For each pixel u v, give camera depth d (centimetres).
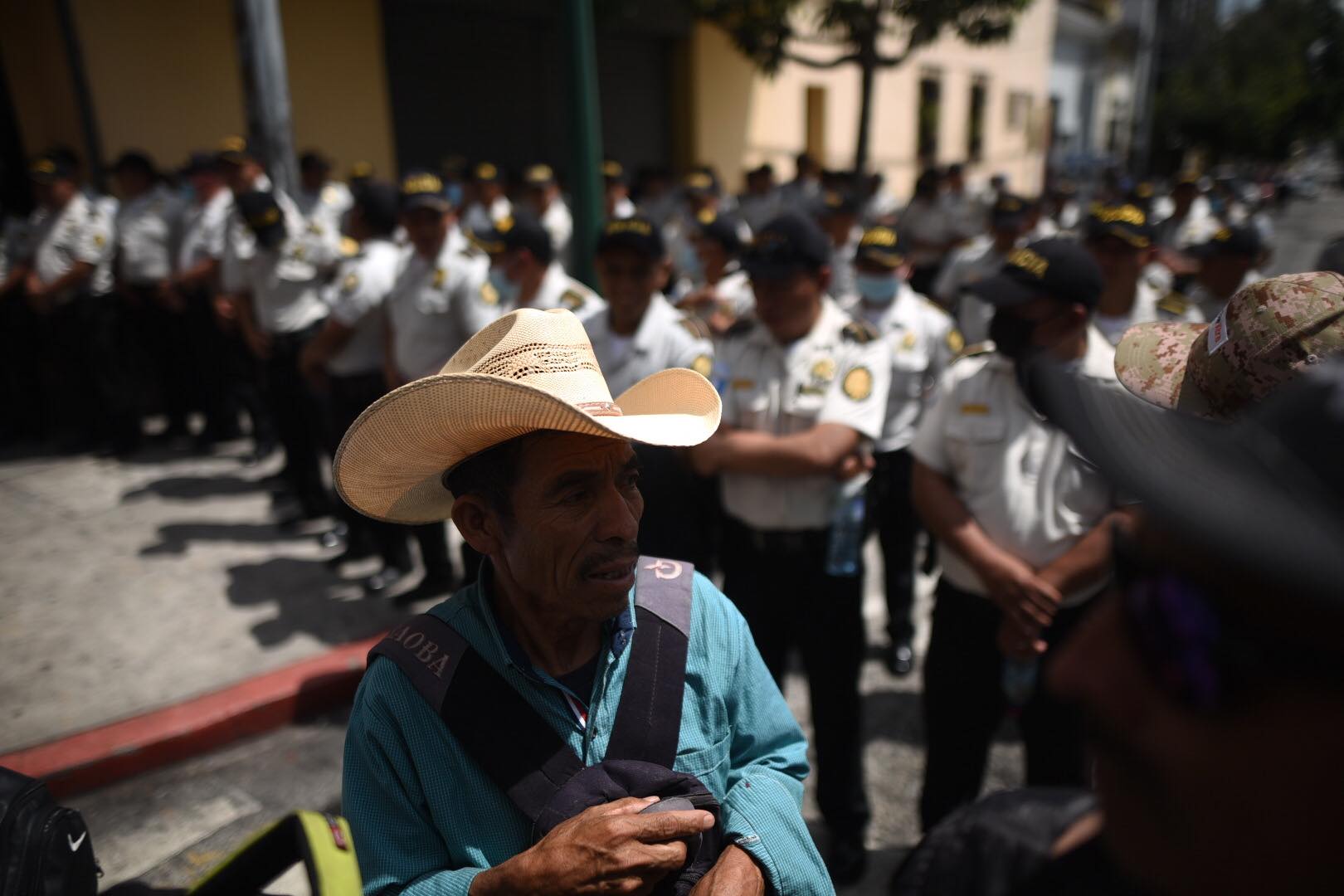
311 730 346
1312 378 45
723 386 267
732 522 265
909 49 1057
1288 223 2822
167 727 324
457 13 1022
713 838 122
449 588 423
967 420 220
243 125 859
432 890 112
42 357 667
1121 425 53
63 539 500
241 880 194
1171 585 45
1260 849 42
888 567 371
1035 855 67
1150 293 395
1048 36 2273
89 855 165
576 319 128
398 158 995
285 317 476
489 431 116
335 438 432
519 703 121
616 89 1228
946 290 621
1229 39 4297
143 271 634
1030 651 209
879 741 332
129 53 778
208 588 440
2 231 669
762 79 1404
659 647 129
